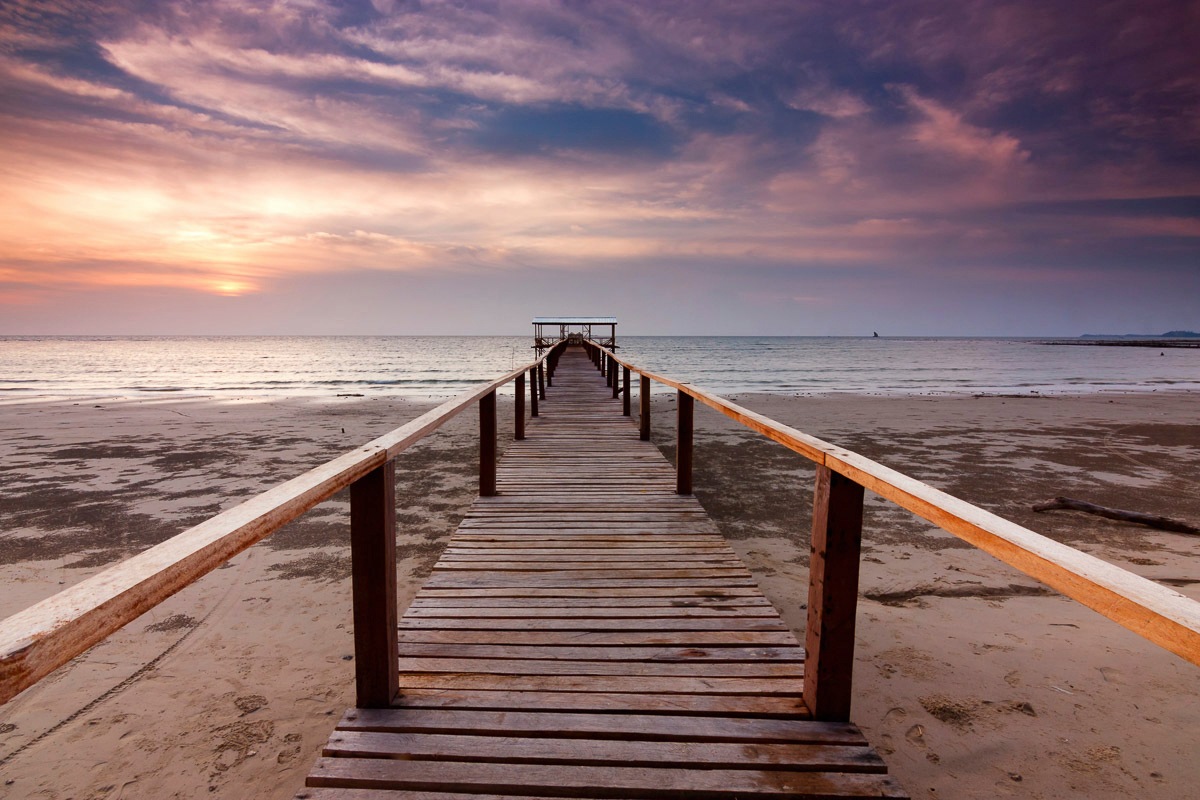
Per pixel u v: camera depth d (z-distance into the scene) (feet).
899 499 4.76
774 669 7.47
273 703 9.32
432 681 7.12
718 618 8.87
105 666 10.33
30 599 13.39
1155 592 2.86
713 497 21.45
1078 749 8.23
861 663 10.37
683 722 6.35
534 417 29.35
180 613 12.32
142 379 100.27
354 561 6.41
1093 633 11.41
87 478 24.61
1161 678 9.88
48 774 7.80
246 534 3.59
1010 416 45.44
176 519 19.06
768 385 93.71
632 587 10.01
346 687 9.75
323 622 11.97
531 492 15.92
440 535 17.26
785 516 19.17
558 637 8.27
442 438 33.27
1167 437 35.19
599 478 17.40
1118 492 22.29
